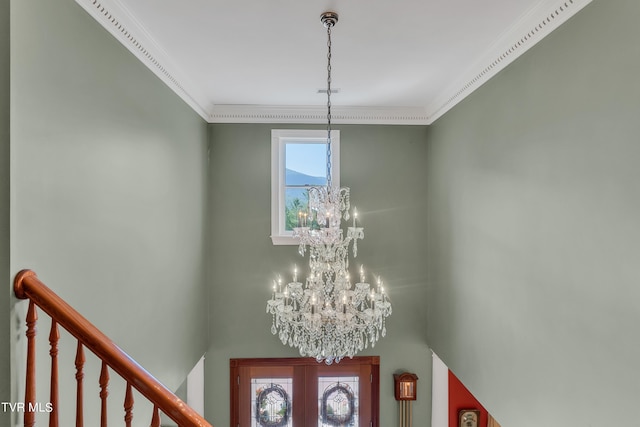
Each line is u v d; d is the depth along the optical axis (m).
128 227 2.14
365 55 2.60
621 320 1.54
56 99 1.54
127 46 2.12
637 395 1.47
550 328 1.99
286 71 2.86
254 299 3.91
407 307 3.98
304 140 3.95
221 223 3.87
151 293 2.46
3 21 1.29
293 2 1.96
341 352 2.48
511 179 2.37
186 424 1.29
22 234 1.36
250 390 4.03
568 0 1.79
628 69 1.49
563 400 1.90
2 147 1.30
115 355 1.33
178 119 2.96
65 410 1.60
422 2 1.96
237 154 3.87
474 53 2.56
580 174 1.76
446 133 3.45
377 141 3.94
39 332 1.46
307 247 3.91
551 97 1.97
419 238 3.97
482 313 2.76
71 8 1.63
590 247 1.71
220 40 2.36
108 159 1.93
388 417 4.03
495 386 2.57
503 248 2.47
